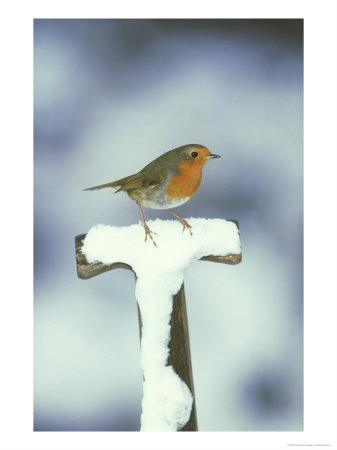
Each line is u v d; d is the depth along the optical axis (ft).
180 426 15.85
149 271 16.34
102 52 37.52
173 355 16.01
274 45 38.24
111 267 16.90
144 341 15.98
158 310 16.03
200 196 33.30
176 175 19.47
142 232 17.12
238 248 17.21
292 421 28.71
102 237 16.97
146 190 19.83
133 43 37.96
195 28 38.63
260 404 28.78
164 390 15.79
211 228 17.34
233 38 38.55
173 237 16.87
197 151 19.34
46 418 29.01
